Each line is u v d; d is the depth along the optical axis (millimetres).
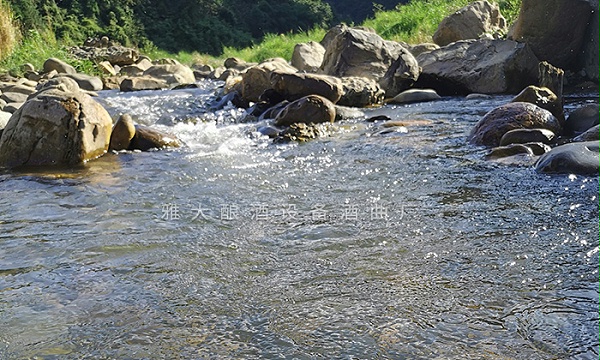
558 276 2930
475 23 15117
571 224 3646
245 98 10500
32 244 3652
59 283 3068
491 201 4199
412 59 11547
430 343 2371
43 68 17766
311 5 54469
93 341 2480
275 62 11734
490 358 2250
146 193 4797
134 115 9938
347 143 6656
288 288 2928
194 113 10156
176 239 3670
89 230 3889
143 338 2494
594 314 2547
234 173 5418
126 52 21562
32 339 2506
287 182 4992
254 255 3371
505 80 10953
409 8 20438
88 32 36875
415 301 2732
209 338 2480
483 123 6441
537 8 11398
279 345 2404
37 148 6195
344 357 2297
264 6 51875
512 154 5512
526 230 3580
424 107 9539
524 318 2535
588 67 11391
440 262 3164
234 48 42188
